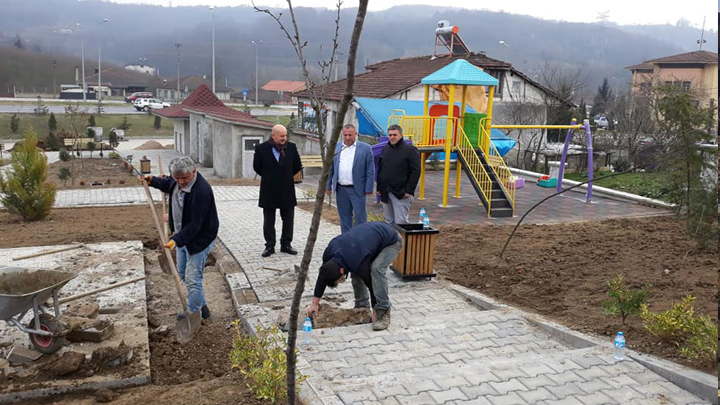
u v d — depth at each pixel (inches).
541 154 1056.2
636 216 478.6
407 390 162.1
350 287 283.1
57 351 201.9
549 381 167.9
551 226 427.8
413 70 1057.5
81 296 227.8
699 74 1935.3
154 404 168.2
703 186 350.9
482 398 157.0
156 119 2219.5
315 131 1027.9
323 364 189.6
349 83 105.5
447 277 303.1
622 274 290.5
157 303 271.4
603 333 213.8
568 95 1186.6
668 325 192.5
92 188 669.9
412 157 341.7
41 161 450.6
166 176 245.4
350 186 320.2
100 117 2288.4
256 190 628.4
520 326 229.0
